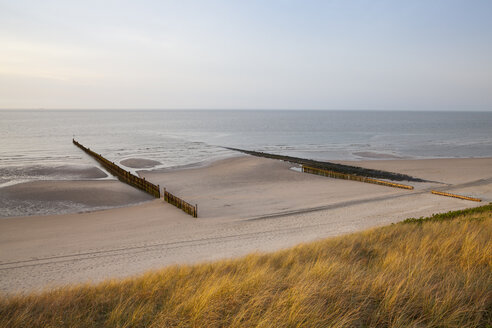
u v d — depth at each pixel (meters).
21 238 18.64
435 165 47.16
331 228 19.41
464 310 4.61
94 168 42.44
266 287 6.19
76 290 7.73
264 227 20.06
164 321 5.03
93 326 5.31
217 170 42.72
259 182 36.00
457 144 77.06
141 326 5.14
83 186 31.58
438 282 5.87
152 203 27.48
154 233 19.33
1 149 59.34
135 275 11.29
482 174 39.84
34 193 28.73
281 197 29.25
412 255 8.33
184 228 20.33
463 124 164.25
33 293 8.23
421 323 4.56
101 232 19.70
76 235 19.14
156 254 15.57
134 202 27.81
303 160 51.38
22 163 44.78
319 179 37.78
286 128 132.75
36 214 23.98
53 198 27.75
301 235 17.98
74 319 5.54
